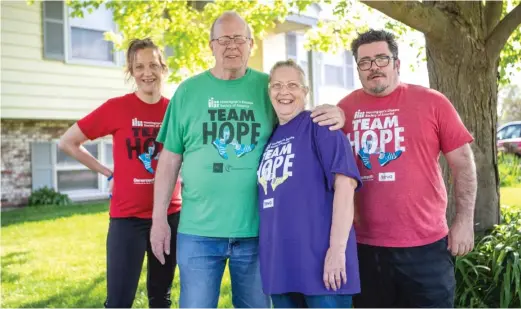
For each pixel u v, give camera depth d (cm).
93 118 344
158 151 344
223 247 293
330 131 263
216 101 294
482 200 458
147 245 344
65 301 477
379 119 280
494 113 466
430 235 275
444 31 438
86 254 659
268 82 303
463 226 281
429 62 476
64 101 1092
